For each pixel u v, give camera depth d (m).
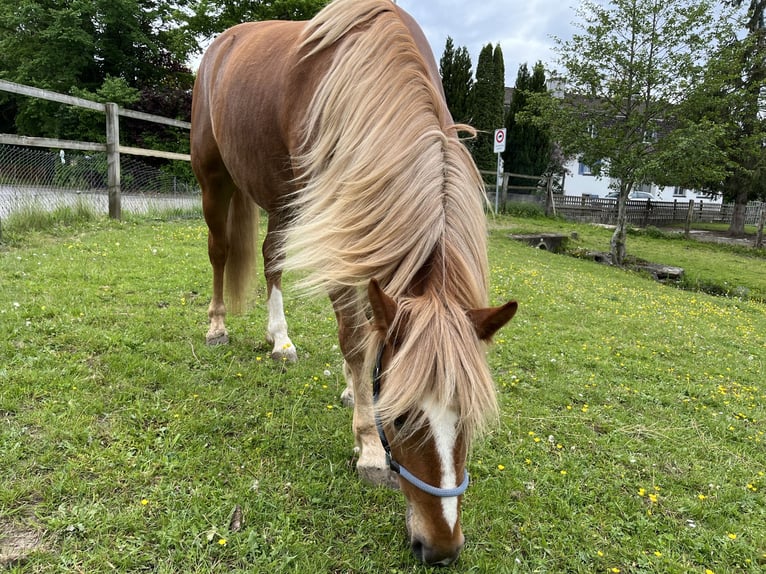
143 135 15.98
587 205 17.84
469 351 1.24
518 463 2.33
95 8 16.84
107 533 1.61
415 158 1.54
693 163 9.34
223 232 3.13
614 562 1.82
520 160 19.25
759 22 17.17
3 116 20.16
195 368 2.79
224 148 2.71
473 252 1.48
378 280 1.48
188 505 1.77
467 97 19.52
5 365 2.47
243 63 2.59
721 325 6.06
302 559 1.62
